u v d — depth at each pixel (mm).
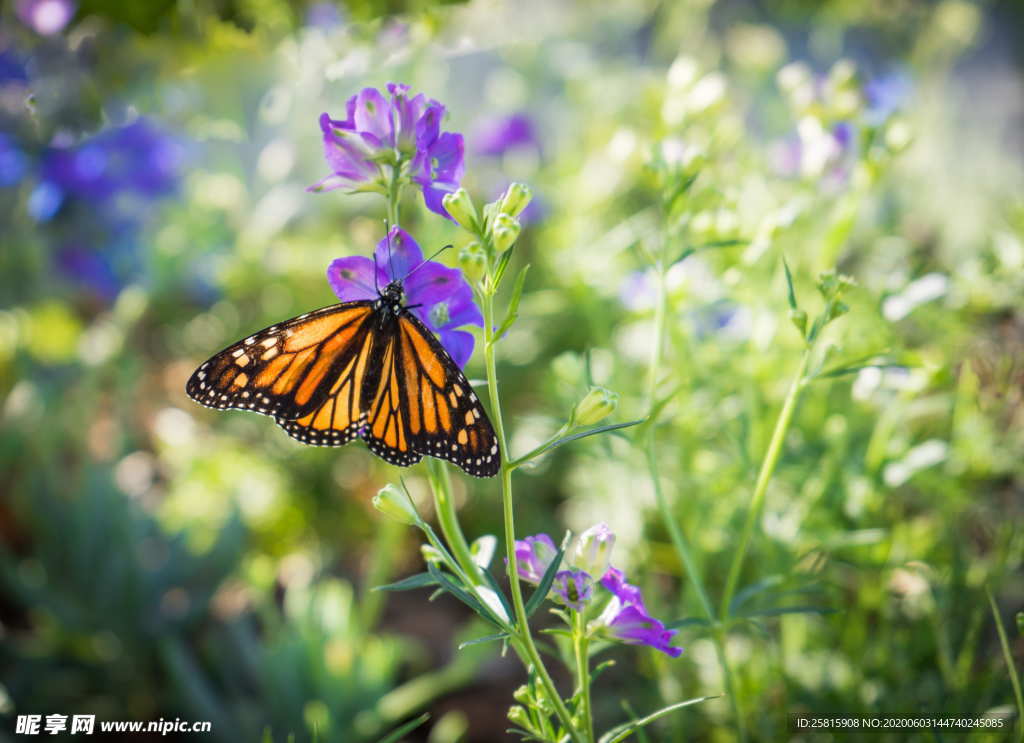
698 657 777
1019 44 1514
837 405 831
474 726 860
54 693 860
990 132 1326
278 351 645
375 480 1096
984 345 810
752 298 763
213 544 909
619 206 1128
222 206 1328
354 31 820
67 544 880
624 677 836
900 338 793
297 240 1172
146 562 919
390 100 632
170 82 889
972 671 744
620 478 825
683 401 783
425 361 632
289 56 849
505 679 879
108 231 1228
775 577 695
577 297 962
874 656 761
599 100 1229
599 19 1486
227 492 1057
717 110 751
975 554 796
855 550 768
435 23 817
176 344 1326
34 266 1238
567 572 618
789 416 669
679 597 845
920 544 787
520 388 1082
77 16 838
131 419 1191
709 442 839
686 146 732
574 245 1042
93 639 870
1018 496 828
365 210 1147
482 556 662
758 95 1146
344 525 1076
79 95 859
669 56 1373
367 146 629
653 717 628
